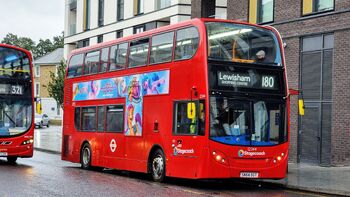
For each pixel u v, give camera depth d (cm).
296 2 2214
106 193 1298
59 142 3709
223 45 1443
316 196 1359
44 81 7975
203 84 1409
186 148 1465
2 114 2133
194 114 1424
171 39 1575
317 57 2130
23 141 2161
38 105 2219
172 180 1703
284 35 2261
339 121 2016
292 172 1855
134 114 1731
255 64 1470
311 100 2145
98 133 1964
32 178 1612
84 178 1673
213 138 1404
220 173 1406
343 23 2012
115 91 1864
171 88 1548
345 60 2000
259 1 2425
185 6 3250
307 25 2161
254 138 1445
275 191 1451
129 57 1797
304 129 2172
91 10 4216
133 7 3675
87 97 2062
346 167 1984
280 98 1493
